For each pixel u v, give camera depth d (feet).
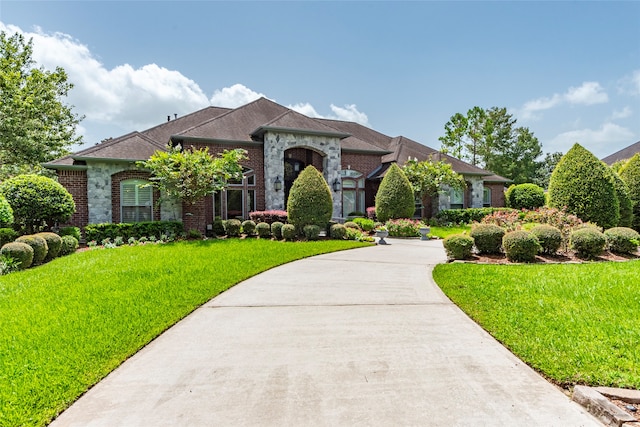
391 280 25.29
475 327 16.03
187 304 19.35
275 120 59.98
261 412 9.69
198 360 12.94
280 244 41.45
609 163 100.12
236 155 49.32
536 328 14.98
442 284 23.40
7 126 66.69
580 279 22.79
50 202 40.11
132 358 13.16
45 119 79.71
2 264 26.94
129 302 19.39
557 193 39.88
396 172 60.64
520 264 28.86
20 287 22.68
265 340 14.74
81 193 48.93
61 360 12.58
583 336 13.99
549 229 31.83
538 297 19.19
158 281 23.81
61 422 9.36
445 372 11.89
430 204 75.20
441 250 40.34
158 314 17.62
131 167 50.29
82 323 16.20
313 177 49.03
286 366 12.39
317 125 62.80
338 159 63.52
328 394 10.58
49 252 32.86
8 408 9.74
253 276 26.68
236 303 19.95
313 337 15.02
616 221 37.96
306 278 26.03
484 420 9.29
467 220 71.51
